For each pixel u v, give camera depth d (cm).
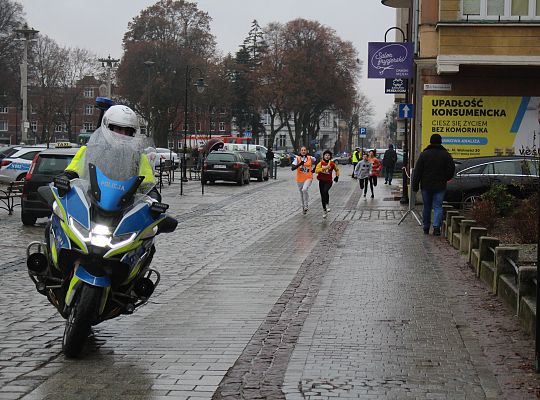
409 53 2345
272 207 2634
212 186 4006
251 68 9881
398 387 623
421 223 1947
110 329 837
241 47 10081
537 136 2433
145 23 8231
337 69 8700
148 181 716
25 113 5503
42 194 730
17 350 748
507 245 1252
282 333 815
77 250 670
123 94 8112
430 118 2447
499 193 1672
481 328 826
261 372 668
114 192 689
